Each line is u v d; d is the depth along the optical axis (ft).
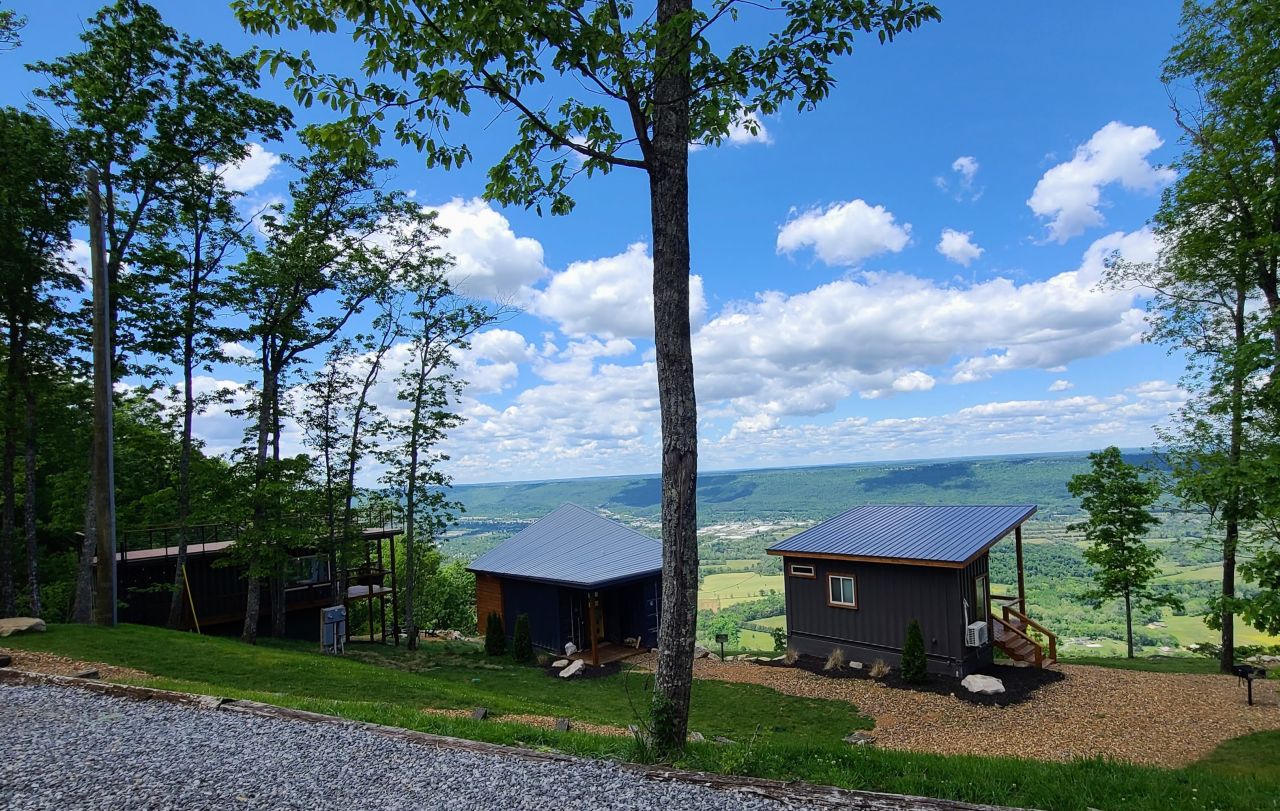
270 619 64.85
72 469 70.44
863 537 53.67
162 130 49.93
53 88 46.75
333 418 60.18
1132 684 43.57
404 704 32.55
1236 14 35.94
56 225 49.93
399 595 99.30
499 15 16.29
